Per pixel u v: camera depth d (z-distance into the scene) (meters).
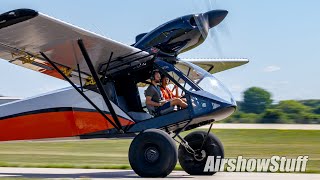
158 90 32.81
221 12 33.84
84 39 29.86
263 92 198.25
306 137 81.56
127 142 72.12
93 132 33.28
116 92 33.56
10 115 34.78
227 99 32.12
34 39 29.22
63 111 33.84
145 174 30.45
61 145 66.62
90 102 32.59
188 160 33.72
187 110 32.00
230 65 39.88
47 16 27.11
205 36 34.03
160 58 33.31
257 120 163.62
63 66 32.97
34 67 33.88
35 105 34.44
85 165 39.84
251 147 62.38
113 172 35.12
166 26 33.44
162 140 30.20
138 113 33.47
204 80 32.72
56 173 34.50
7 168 38.03
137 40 34.78
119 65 33.16
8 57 32.09
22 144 68.81
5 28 27.31
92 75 31.39
